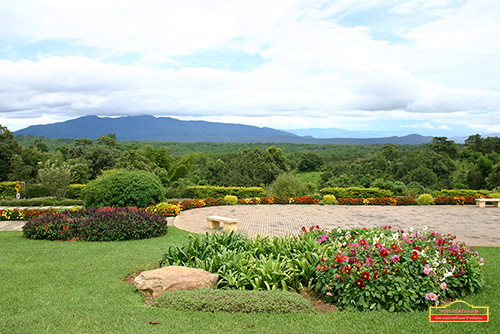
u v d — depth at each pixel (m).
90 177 35.06
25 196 21.92
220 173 34.03
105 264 6.16
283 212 15.16
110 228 8.75
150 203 13.26
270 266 4.91
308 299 4.57
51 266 6.01
